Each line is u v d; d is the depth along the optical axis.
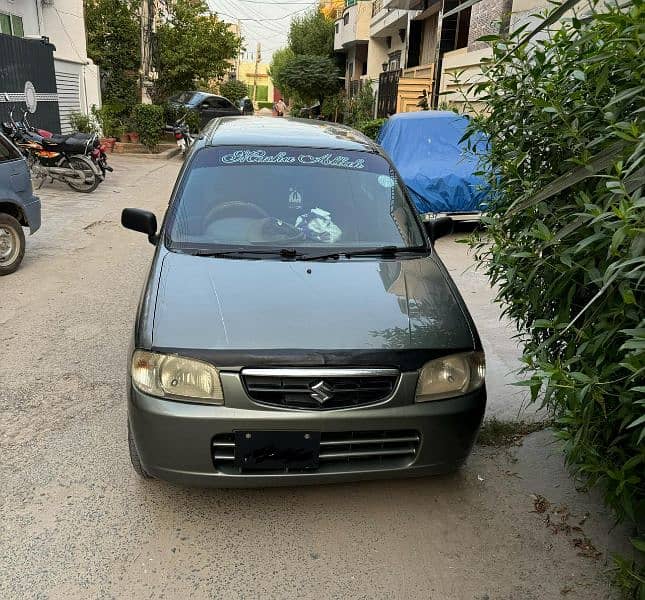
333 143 4.25
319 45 35.94
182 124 19.08
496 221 2.91
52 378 4.06
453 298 3.14
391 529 2.82
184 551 2.63
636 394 1.96
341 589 2.47
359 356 2.57
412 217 3.87
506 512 2.96
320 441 2.55
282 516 2.87
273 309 2.80
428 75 17.67
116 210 9.87
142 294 3.06
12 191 6.08
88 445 3.33
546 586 2.53
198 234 3.50
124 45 19.58
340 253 3.45
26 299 5.58
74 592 2.39
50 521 2.76
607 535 2.81
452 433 2.70
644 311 1.97
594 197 2.38
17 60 12.91
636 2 1.99
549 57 2.99
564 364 2.03
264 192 3.77
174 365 2.54
